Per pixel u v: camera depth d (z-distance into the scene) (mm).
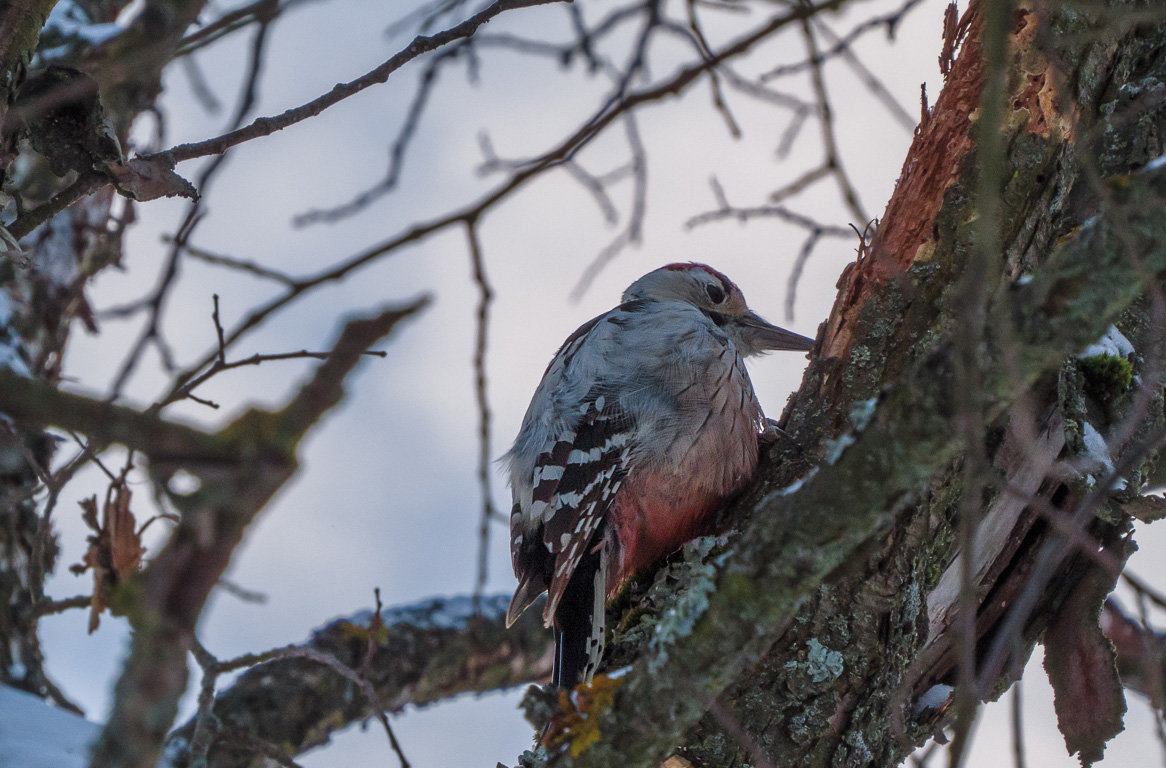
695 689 5410
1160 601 7305
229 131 6445
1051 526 7219
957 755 4055
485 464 5832
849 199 5691
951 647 7301
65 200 7305
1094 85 7223
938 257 7449
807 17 5633
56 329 10641
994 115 4133
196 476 3621
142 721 3602
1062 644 7449
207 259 6273
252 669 11570
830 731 6742
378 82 6801
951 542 7074
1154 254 4469
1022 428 5875
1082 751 7492
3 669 9680
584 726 5641
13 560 10039
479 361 5684
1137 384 7055
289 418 3592
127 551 8367
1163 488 8039
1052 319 4496
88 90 6527
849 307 7844
